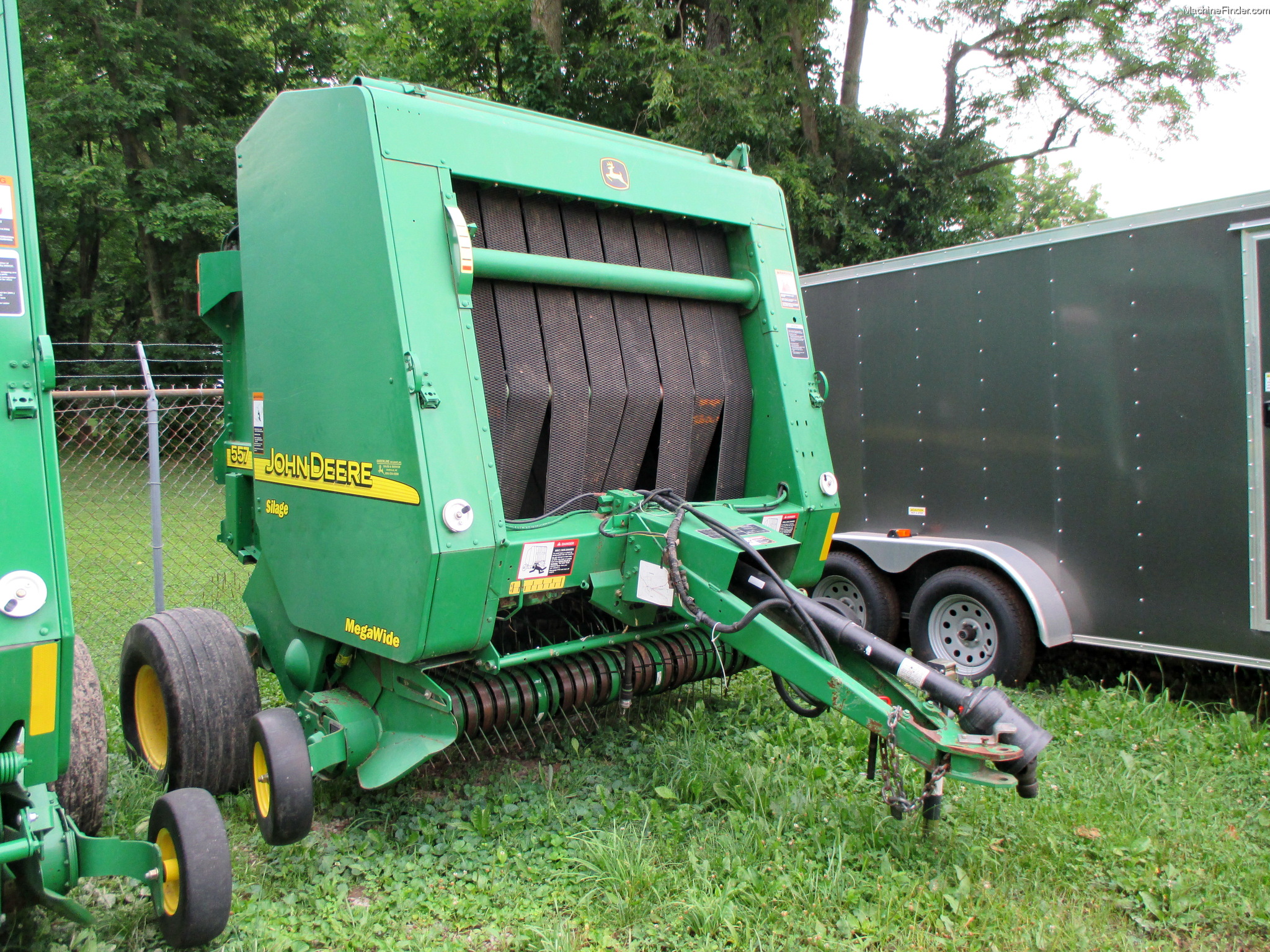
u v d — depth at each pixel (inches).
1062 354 209.6
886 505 245.3
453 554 123.4
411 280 126.0
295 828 127.6
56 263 1047.6
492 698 139.7
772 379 169.5
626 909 115.2
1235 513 184.7
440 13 676.7
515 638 165.5
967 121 727.1
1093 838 132.0
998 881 121.6
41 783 100.8
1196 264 188.9
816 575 173.6
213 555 375.9
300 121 141.8
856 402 250.5
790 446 166.7
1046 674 223.3
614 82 628.7
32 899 107.4
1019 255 216.8
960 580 219.0
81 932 110.4
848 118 599.2
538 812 142.9
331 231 135.9
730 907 113.1
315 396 142.4
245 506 182.4
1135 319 198.1
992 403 222.5
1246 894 119.5
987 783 111.9
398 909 118.6
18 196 93.0
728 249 174.9
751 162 562.6
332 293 136.3
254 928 112.2
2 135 92.5
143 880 105.7
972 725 119.0
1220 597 187.0
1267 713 190.2
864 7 665.6
